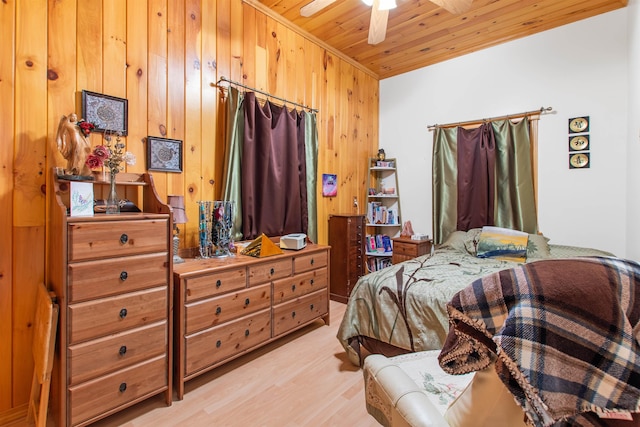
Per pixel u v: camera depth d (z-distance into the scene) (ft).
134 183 6.61
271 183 9.51
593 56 10.07
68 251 4.81
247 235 8.89
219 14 8.55
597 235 10.09
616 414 2.04
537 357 2.02
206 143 8.28
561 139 10.62
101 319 5.12
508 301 2.24
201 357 6.33
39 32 5.74
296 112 10.37
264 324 7.59
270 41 9.87
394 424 3.35
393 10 9.61
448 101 12.96
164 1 7.44
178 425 5.39
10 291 5.53
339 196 12.76
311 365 7.29
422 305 6.54
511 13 9.87
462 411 2.56
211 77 8.37
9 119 5.49
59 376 4.87
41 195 5.80
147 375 5.64
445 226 12.85
